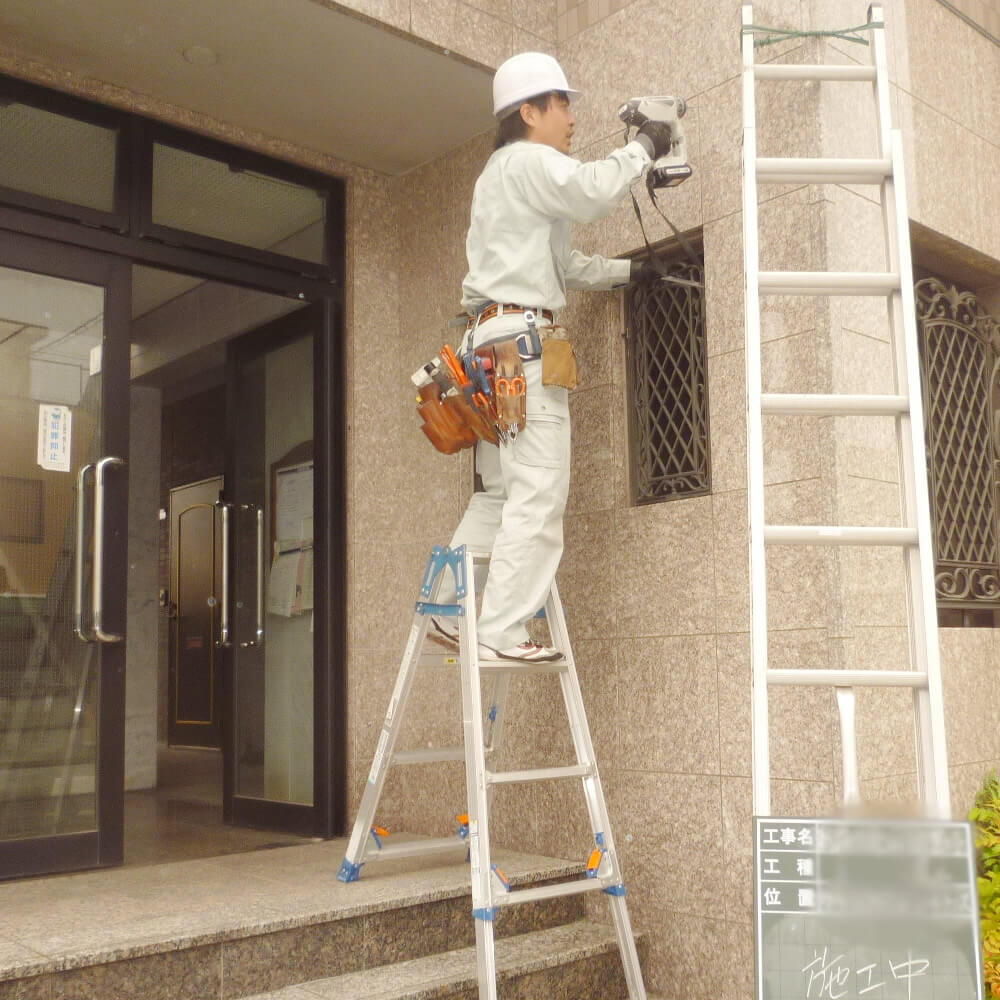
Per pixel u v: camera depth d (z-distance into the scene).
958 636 2.97
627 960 2.57
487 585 2.70
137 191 3.43
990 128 3.38
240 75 3.37
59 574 3.16
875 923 1.57
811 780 2.60
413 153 3.90
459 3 3.27
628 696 3.07
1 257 3.15
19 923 2.48
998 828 2.72
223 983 2.41
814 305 2.72
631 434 3.22
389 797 3.81
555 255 2.87
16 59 3.23
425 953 2.75
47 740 3.09
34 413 3.16
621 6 3.29
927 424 3.12
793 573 2.71
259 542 4.12
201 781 6.15
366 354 3.93
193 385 6.85
